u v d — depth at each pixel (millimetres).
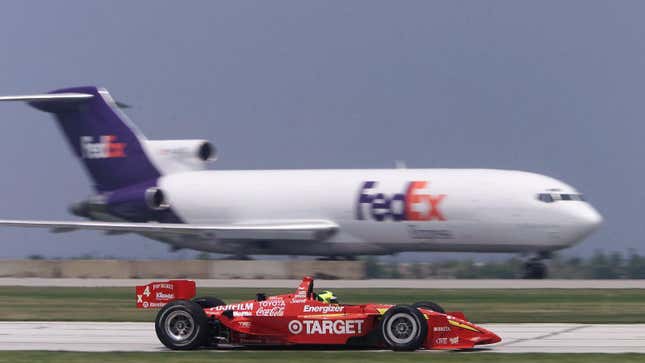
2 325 108062
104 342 90062
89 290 174125
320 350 83312
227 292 162750
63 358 76625
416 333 78812
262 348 85062
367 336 81938
